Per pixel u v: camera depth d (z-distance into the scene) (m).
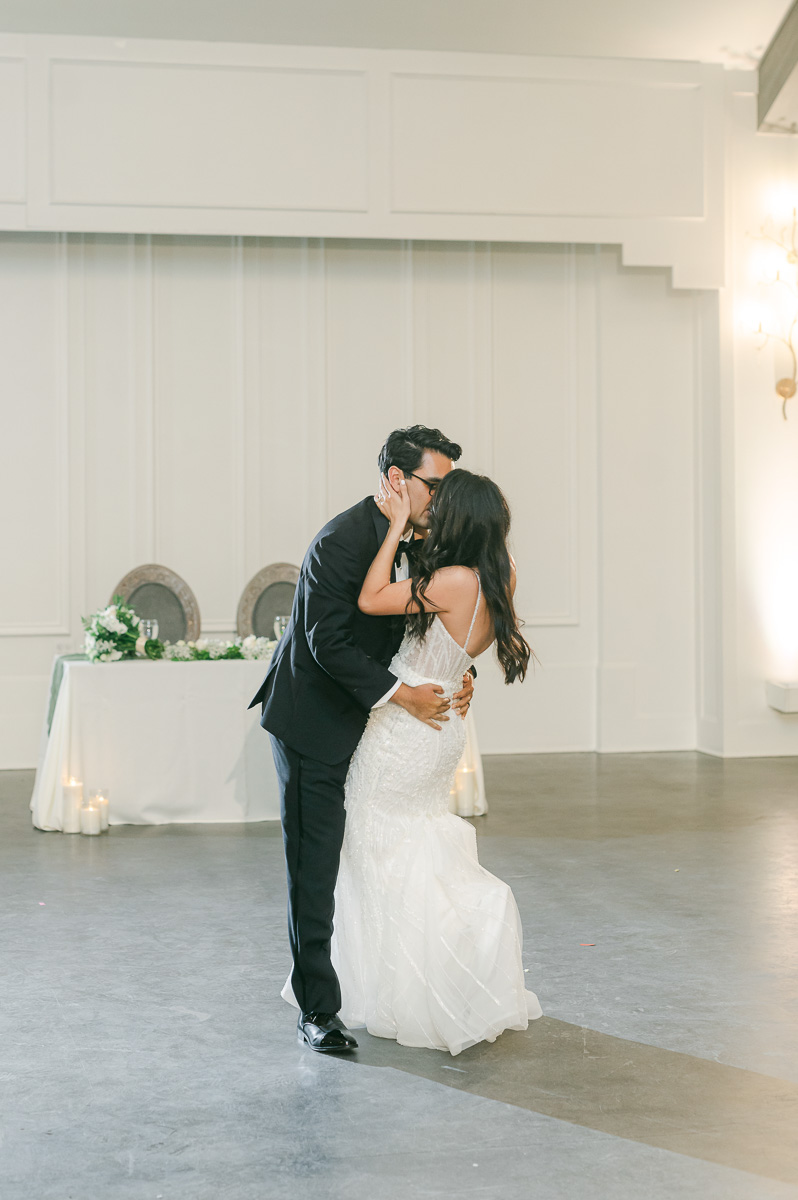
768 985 3.04
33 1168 2.08
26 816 5.28
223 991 3.01
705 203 6.69
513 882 4.09
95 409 6.75
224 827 5.01
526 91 6.45
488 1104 2.34
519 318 7.14
